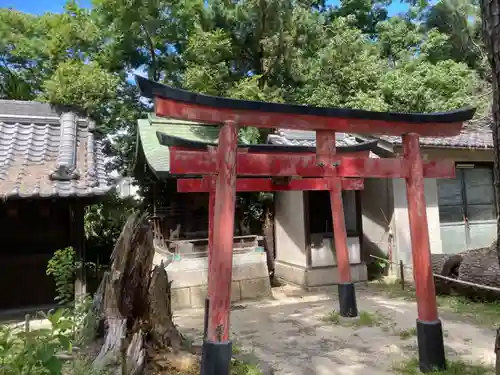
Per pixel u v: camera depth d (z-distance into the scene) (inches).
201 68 465.1
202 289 329.4
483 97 517.7
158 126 408.5
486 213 416.2
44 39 518.6
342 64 557.3
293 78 541.0
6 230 265.9
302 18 539.5
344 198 384.2
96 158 304.0
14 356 130.0
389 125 189.3
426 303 180.7
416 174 189.0
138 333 169.8
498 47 110.3
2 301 261.3
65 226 276.4
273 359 203.8
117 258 178.1
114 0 482.0
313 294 351.3
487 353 198.5
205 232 385.7
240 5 518.3
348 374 182.1
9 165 271.6
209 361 148.1
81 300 221.8
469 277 297.0
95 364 158.1
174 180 385.4
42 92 518.6
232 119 162.6
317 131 184.1
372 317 268.4
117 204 454.9
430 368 176.2
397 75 550.6
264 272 349.7
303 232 372.5
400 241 380.2
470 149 380.2
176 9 528.1
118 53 541.0
